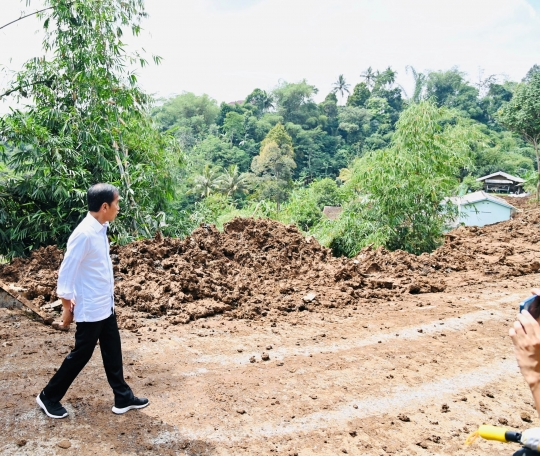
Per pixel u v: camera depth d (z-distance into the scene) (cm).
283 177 6319
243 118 8975
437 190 1288
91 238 356
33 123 1071
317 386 447
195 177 4850
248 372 472
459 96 9088
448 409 413
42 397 379
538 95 2633
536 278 862
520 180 5084
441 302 715
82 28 1168
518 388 457
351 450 354
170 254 780
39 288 653
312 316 644
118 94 1209
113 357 383
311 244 910
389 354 523
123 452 342
